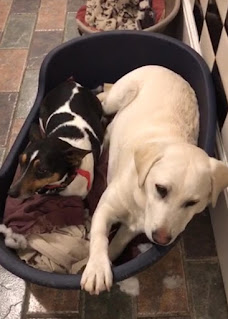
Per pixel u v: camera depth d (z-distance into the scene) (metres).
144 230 1.49
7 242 1.62
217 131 1.80
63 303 1.65
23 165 1.62
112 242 1.65
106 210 1.54
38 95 2.04
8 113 2.30
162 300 1.66
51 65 2.09
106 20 2.46
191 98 1.81
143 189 1.39
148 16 2.43
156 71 1.86
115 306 1.64
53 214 1.71
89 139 1.84
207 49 1.96
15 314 1.62
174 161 1.27
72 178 1.72
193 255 1.78
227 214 1.62
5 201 1.80
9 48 2.68
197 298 1.67
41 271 1.41
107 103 2.03
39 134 1.74
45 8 2.96
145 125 1.61
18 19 2.88
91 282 1.34
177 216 1.28
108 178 1.77
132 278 1.70
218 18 1.76
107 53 2.22
